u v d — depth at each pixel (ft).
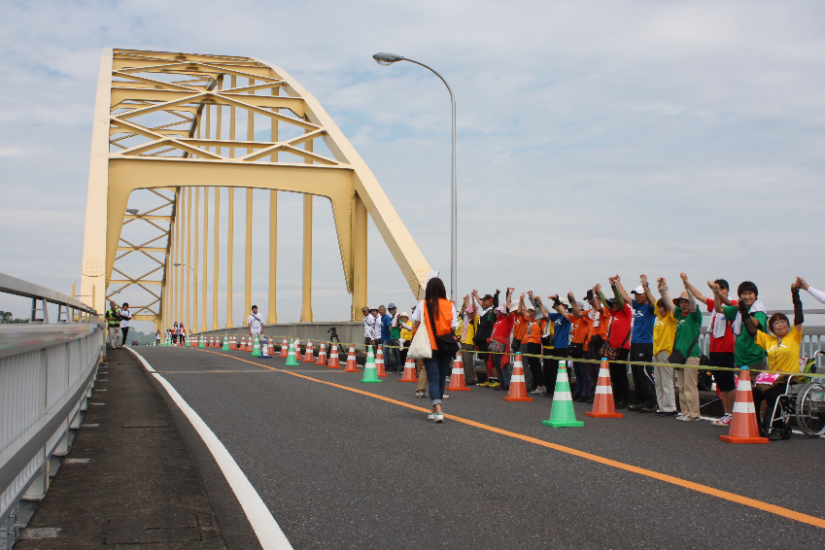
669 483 16.84
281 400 33.30
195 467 16.87
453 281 61.36
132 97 113.39
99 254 83.20
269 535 12.92
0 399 10.13
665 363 29.91
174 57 133.39
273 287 122.01
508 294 42.83
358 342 71.61
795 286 25.27
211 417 27.55
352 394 36.37
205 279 183.11
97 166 89.97
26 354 12.18
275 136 119.14
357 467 18.56
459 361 43.52
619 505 14.88
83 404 25.72
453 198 62.54
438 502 15.14
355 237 99.04
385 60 62.18
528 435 23.85
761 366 26.78
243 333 125.39
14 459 9.95
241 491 16.07
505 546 12.30
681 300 29.43
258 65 136.87
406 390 39.65
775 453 21.15
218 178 95.30
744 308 26.53
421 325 26.94
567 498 15.44
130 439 20.43
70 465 16.90
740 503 15.01
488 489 16.25
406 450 20.92
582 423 26.32
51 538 11.55
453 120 63.31
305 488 16.35
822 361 33.53
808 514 14.21
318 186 98.94
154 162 93.50
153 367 55.06
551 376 39.96
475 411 30.58
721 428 26.71
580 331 38.40
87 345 28.53
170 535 11.92
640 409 32.71
